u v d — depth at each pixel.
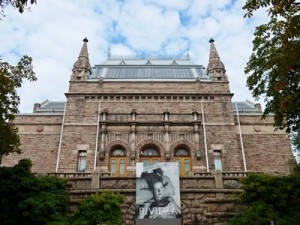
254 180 19.78
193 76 39.50
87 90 35.06
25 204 17.67
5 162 32.19
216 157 31.84
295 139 24.89
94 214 18.47
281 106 15.95
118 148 32.12
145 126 32.59
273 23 19.19
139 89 35.41
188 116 33.44
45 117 34.81
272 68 18.08
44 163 32.34
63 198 19.23
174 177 19.84
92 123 33.00
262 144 33.62
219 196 20.03
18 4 10.91
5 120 18.30
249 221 18.30
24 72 19.00
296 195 19.00
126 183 20.42
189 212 19.47
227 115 33.69
